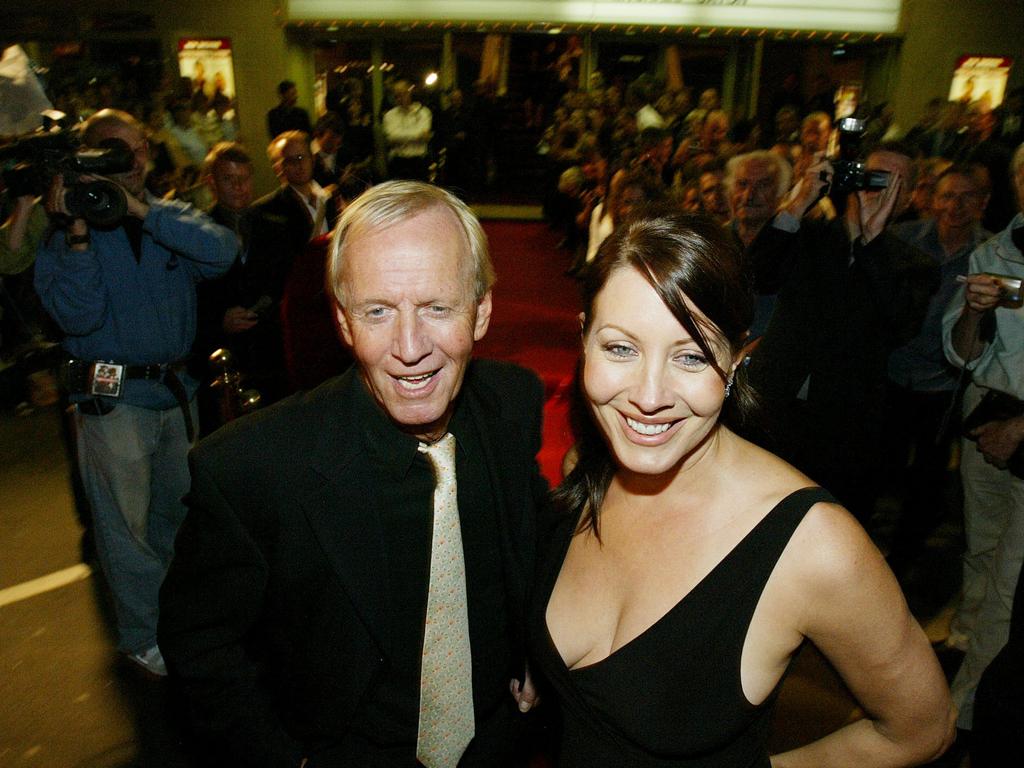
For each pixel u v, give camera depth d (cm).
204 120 909
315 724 135
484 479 140
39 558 336
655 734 115
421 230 116
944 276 294
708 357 104
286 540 123
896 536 326
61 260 219
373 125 990
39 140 210
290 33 968
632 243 106
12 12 915
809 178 243
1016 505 211
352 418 129
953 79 986
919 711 110
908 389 303
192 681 130
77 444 245
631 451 112
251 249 305
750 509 113
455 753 144
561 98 1077
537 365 526
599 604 126
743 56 1016
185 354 247
